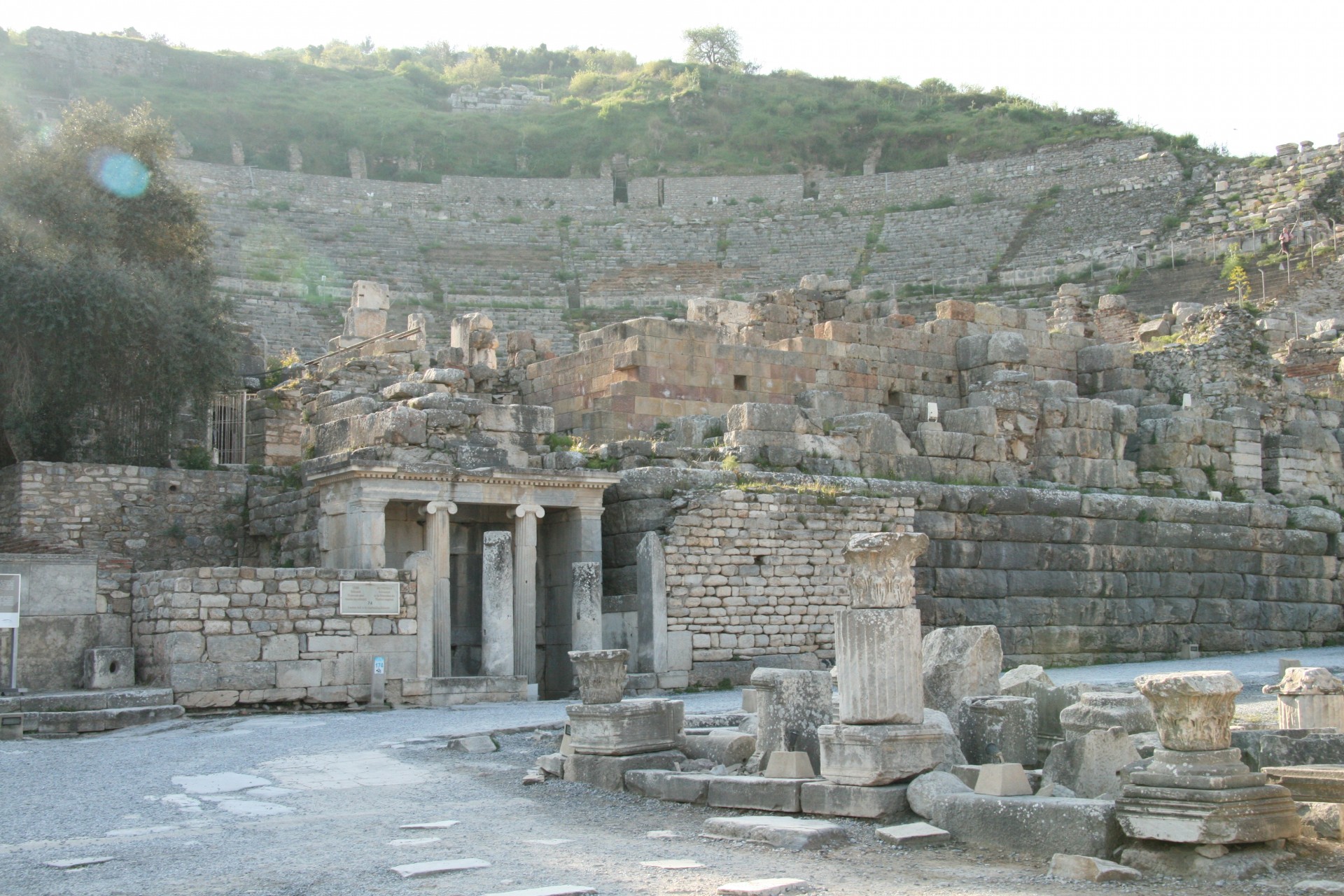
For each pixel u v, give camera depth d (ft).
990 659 48.73
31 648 65.98
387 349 122.01
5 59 352.28
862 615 40.22
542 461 80.18
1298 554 113.29
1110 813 34.09
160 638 65.62
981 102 437.58
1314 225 231.50
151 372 92.68
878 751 38.88
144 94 362.53
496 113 439.63
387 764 49.19
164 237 116.78
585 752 46.47
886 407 114.42
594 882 31.27
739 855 35.24
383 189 320.29
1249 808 32.83
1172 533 104.73
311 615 67.82
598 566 77.10
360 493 73.10
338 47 540.11
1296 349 157.17
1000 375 109.09
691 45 504.84
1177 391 124.26
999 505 95.96
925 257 284.20
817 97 442.91
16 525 82.74
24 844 35.53
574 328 237.04
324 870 32.24
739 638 81.10
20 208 101.24
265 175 311.88
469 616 81.20
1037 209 295.07
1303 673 46.11
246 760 49.96
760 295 133.59
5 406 89.61
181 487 88.12
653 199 332.39
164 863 33.12
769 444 91.91
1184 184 283.38
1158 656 102.27
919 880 32.50
